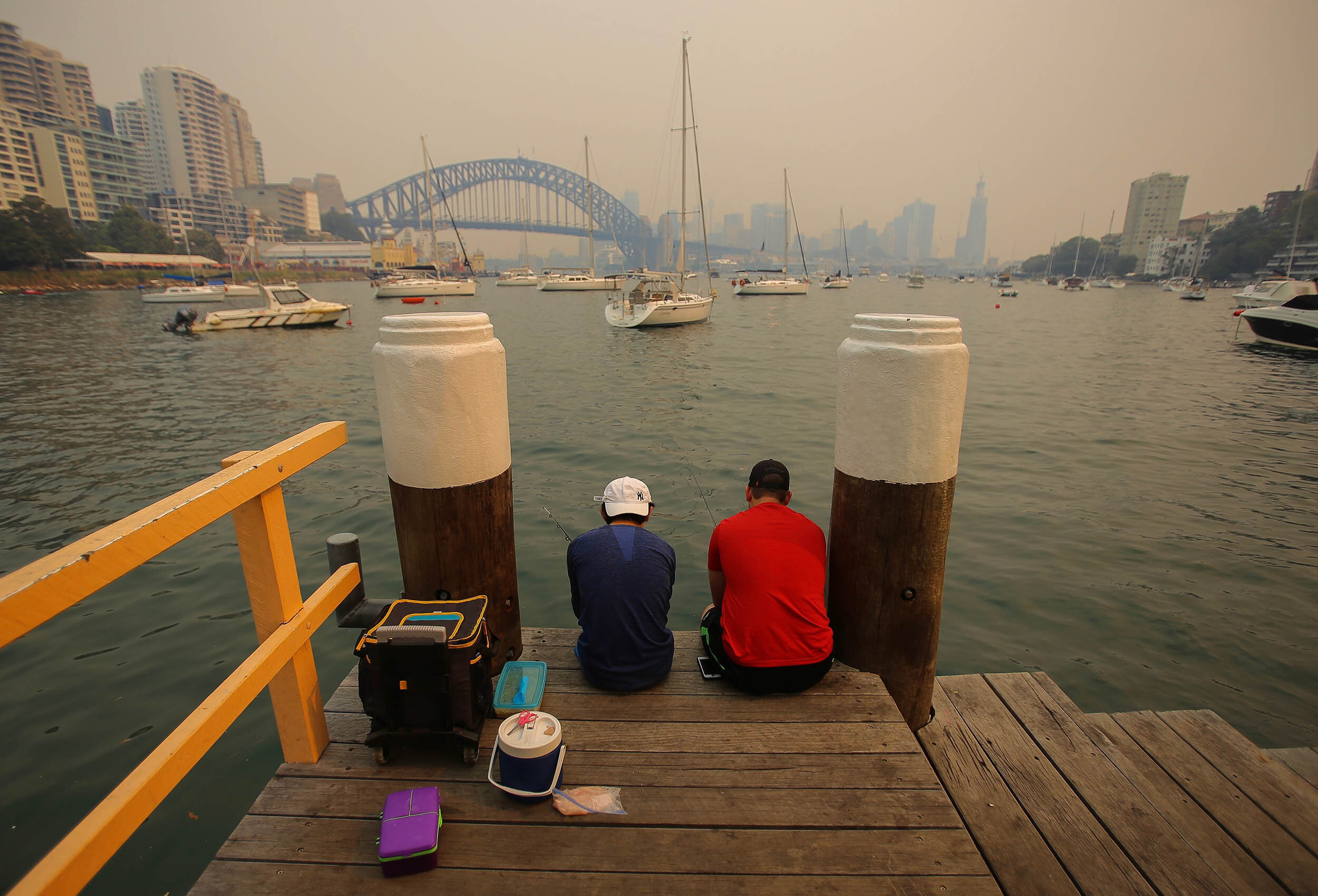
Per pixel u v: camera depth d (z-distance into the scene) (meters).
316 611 2.06
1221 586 5.50
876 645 2.45
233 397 15.30
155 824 3.03
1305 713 3.98
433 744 2.08
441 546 2.31
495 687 2.40
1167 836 2.04
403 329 2.12
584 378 17.42
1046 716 2.64
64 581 1.15
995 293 99.31
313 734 2.06
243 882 1.66
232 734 3.63
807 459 9.38
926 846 1.79
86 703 4.05
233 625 4.95
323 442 2.08
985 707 2.71
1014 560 6.00
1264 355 23.19
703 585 5.44
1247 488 8.17
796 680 2.32
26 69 152.88
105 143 130.50
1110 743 2.48
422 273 68.38
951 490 2.28
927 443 2.20
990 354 23.62
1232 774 2.34
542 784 1.90
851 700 2.36
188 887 2.74
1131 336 30.91
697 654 2.71
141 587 5.55
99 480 8.97
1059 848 1.99
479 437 2.26
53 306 52.47
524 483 8.28
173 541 1.41
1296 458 9.60
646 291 33.44
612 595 2.37
